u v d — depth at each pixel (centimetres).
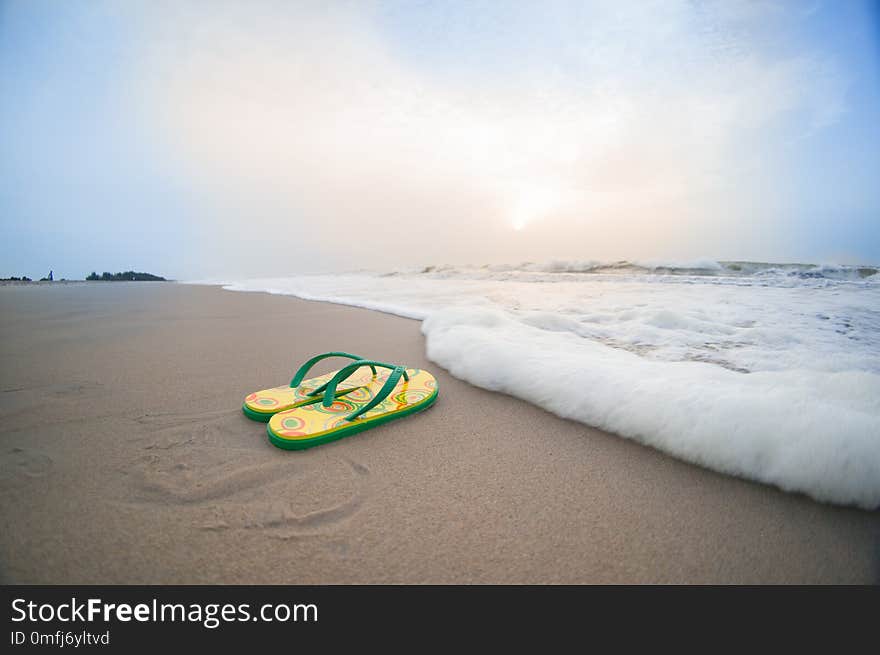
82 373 266
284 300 782
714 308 457
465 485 136
